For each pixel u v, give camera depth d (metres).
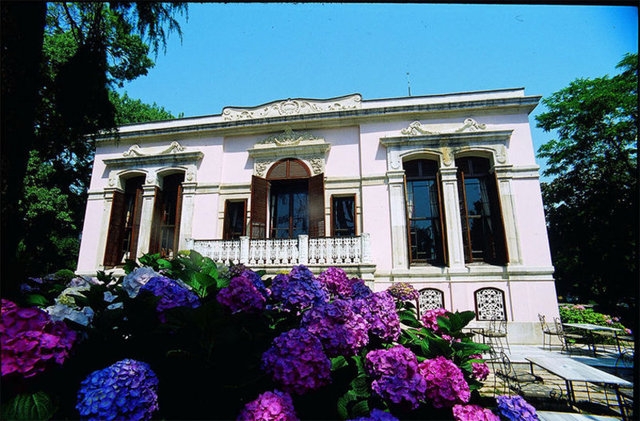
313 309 2.26
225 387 1.73
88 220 12.50
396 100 11.72
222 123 12.21
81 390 1.52
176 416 1.77
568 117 18.14
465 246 10.20
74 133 4.19
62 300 2.52
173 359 1.88
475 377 3.01
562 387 5.65
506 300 9.38
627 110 16.09
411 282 9.95
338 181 11.27
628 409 4.39
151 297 1.97
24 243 3.46
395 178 10.80
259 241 10.14
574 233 18.55
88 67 3.79
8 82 1.74
